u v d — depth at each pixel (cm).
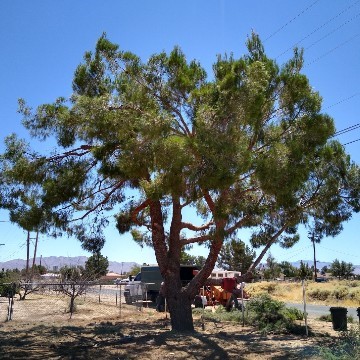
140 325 1773
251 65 1191
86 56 1420
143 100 1250
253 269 1500
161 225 1513
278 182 1180
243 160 1109
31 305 2688
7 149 1334
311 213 1614
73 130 1326
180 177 1126
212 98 1185
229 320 1903
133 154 1168
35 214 1293
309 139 1270
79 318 2045
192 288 1466
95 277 3095
